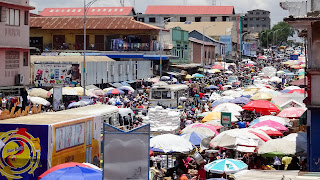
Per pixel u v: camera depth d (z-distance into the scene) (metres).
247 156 30.75
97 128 25.98
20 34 50.94
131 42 98.25
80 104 47.38
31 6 51.53
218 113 41.06
